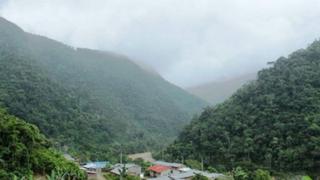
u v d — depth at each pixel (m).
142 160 105.69
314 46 112.31
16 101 111.94
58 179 49.72
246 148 88.81
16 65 136.12
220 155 95.25
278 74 103.50
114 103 196.00
